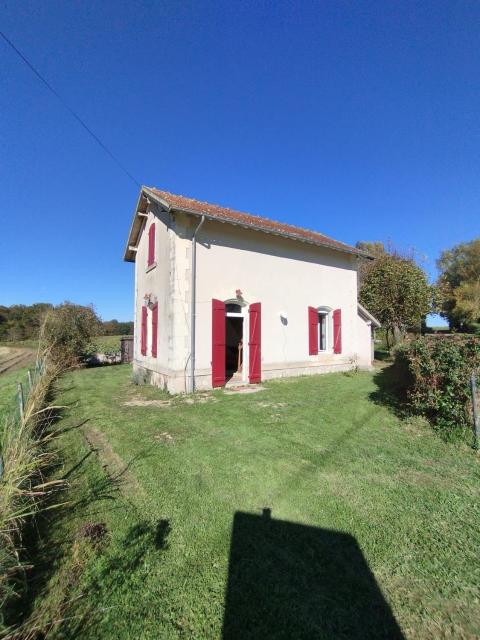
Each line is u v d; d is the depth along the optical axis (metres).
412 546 2.65
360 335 14.02
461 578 2.33
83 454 4.68
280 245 11.15
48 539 2.86
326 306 12.52
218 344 9.27
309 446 4.73
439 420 5.13
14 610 2.16
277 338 10.93
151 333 10.83
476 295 33.38
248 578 2.36
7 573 2.25
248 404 7.27
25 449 3.45
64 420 6.51
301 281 11.74
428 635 1.93
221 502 3.32
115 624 2.04
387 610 2.09
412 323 17.83
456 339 5.27
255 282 10.39
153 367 10.27
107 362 19.14
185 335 8.73
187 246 8.90
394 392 7.68
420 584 2.29
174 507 3.25
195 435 5.31
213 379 9.13
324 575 2.38
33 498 2.97
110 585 2.33
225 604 2.15
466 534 2.78
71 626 2.04
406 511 3.11
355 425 5.64
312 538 2.77
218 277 9.52
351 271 13.70
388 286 17.31
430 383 5.23
